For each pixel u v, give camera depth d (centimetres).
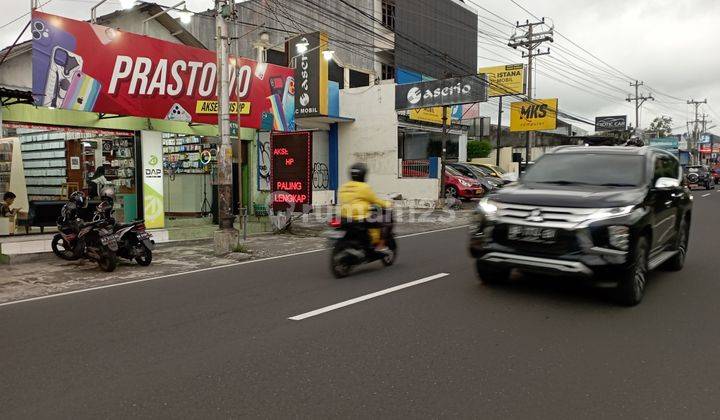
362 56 2908
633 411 357
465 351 473
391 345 491
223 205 1095
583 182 711
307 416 352
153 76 1230
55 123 1166
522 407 363
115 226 966
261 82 1485
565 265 598
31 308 670
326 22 2717
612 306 623
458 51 3372
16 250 1053
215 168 1479
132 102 1204
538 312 597
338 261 810
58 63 1077
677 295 681
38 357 476
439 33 3191
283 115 1570
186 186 1461
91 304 682
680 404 367
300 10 2586
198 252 1138
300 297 687
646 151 751
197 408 366
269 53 2456
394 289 721
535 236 618
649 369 430
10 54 1206
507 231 638
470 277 795
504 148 4022
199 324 572
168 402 376
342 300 664
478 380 409
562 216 607
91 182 1277
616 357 456
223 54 1099
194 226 1430
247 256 1043
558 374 420
